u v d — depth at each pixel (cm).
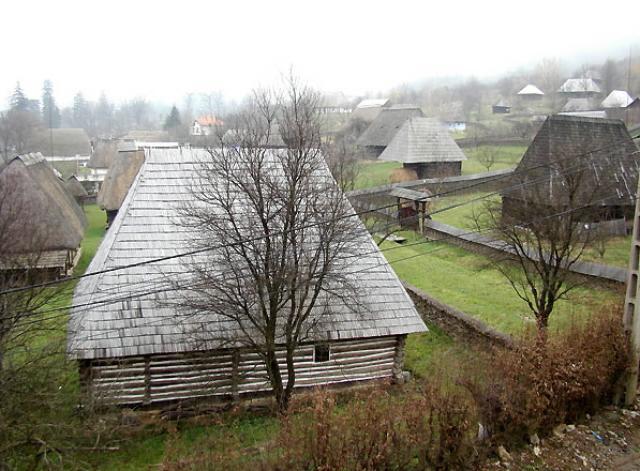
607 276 2634
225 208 1678
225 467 1193
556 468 1297
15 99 14800
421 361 2225
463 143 7450
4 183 3369
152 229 1948
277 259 1720
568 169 2167
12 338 1727
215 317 1848
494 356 1580
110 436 1566
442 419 1252
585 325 1800
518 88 14562
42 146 9588
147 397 1834
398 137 5709
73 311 1861
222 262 1697
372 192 4303
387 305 2030
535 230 2162
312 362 1981
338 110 13075
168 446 1454
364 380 2034
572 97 11100
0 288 1806
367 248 2109
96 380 1764
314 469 1148
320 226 1772
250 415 1856
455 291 2852
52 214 3447
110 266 1862
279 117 2644
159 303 1775
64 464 1549
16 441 1383
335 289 1855
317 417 1179
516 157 6556
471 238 3544
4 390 1398
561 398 1414
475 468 1268
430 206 4538
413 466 1232
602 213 3306
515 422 1348
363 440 1179
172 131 11144
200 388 1872
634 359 1534
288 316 1828
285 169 1711
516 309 2558
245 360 1903
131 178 5181
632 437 1420
